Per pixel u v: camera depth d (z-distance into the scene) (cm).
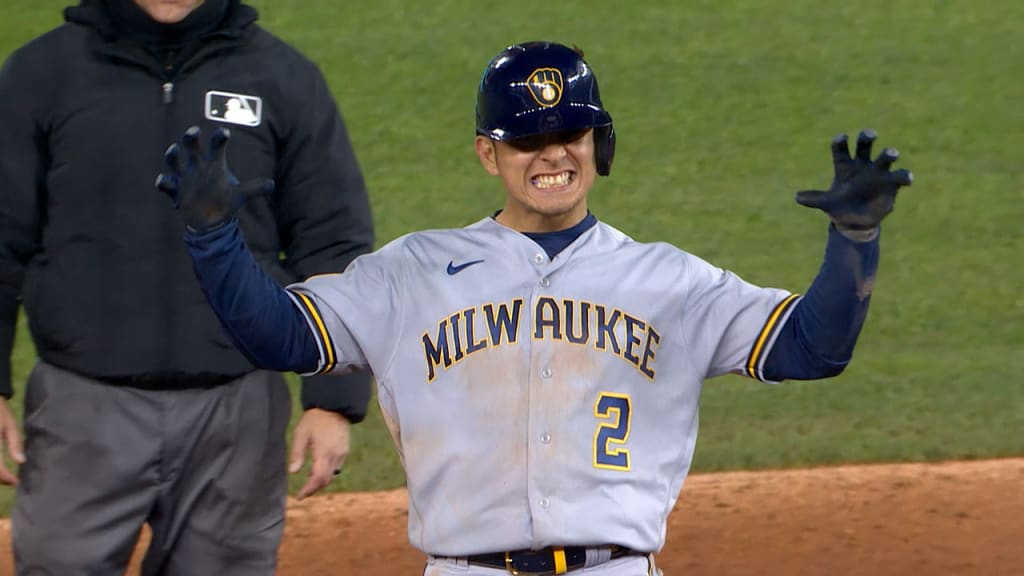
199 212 1188
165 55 1594
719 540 2448
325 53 5394
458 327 1314
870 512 2567
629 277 1329
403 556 2398
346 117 4944
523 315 1311
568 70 1298
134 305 1597
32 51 1605
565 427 1297
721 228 4172
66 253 1600
